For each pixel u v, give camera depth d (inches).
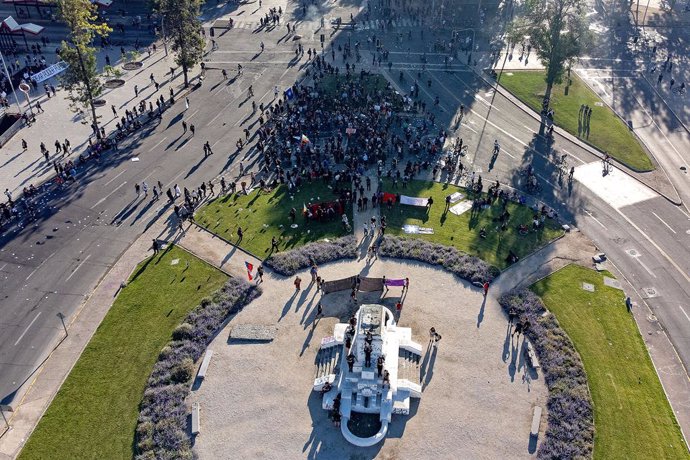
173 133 3575.3
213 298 2391.7
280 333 2262.6
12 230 2765.7
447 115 3838.6
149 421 1924.2
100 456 1834.4
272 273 2551.7
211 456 1847.9
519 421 1963.6
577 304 2425.0
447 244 2721.5
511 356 2188.7
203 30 4744.1
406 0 5546.3
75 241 2719.0
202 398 2018.9
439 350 2202.3
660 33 5182.1
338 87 4089.6
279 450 1870.1
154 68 4397.1
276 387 2060.8
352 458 1850.4
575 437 1893.5
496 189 3053.6
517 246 2731.3
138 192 3034.0
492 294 2460.6
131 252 2662.4
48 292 2440.9
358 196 3036.4
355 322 2208.4
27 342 2218.3
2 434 1892.2
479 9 5319.9
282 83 4195.4
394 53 4714.6
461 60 4633.4
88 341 2223.2
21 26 4446.4
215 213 2915.8
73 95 3951.8
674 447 1897.1
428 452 1866.4
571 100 4072.3
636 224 2925.7
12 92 3976.4
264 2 5723.4
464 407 2005.4
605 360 2182.6
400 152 3358.8
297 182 3088.1
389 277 2534.5
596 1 5767.7
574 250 2731.3
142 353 2174.0
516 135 3646.7
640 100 4119.1
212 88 4119.1
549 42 3745.1
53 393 2030.0
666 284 2564.0
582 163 3395.7
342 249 2659.9
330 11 5536.4
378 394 1996.8
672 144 3627.0
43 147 3284.9
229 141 3503.9
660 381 2124.8
